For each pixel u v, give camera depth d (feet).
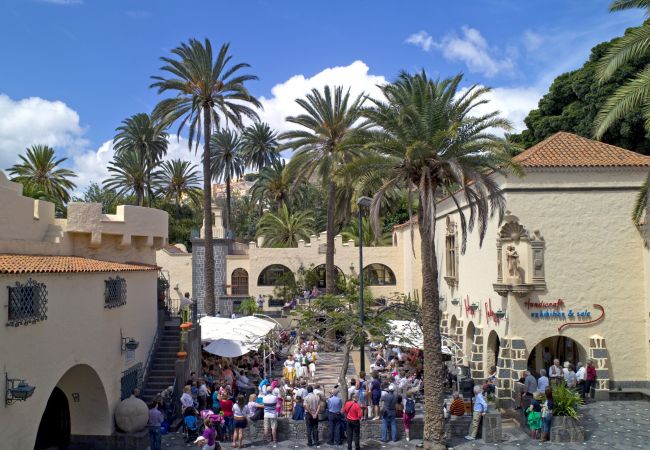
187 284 167.63
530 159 84.28
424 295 64.49
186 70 119.14
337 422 64.44
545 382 73.82
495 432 65.92
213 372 88.17
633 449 61.36
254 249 165.58
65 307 51.19
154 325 80.53
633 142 115.85
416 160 63.93
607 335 82.69
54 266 50.57
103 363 60.23
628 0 51.16
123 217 73.97
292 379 86.79
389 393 66.13
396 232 169.78
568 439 64.95
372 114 65.92
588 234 83.25
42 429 61.05
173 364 78.43
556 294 82.43
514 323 81.87
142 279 75.10
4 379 40.83
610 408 77.36
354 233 198.80
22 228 58.70
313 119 119.65
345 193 129.59
